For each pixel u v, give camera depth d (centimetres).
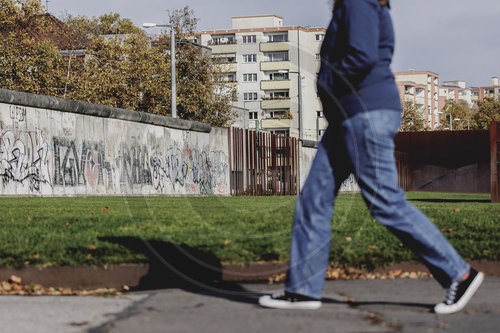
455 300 378
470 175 4081
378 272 512
